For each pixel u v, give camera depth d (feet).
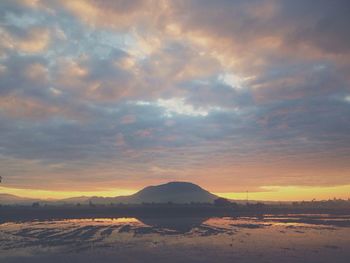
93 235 182.19
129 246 144.87
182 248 140.05
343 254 126.52
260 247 143.02
